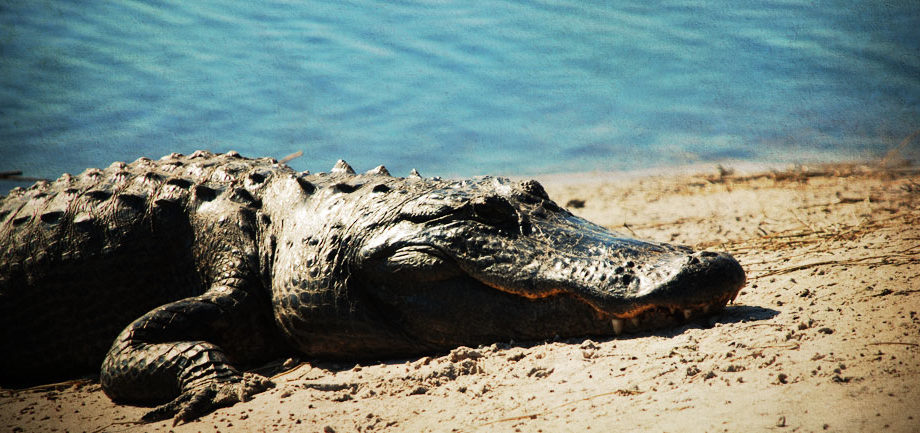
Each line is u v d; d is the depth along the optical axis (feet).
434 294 67.82
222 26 228.84
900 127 150.30
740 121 162.30
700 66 193.26
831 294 65.21
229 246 78.79
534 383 56.54
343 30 226.79
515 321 65.57
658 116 167.32
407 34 223.10
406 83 188.34
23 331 83.25
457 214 68.03
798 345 54.08
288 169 88.33
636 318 61.16
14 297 83.71
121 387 68.90
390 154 152.46
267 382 64.90
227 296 74.74
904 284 64.49
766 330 57.88
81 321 82.58
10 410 70.13
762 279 75.10
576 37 217.56
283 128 163.32
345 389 61.93
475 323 66.90
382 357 71.56
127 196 84.69
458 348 64.95
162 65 198.08
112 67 196.24
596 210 125.49
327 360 73.82
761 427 43.70
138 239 82.28
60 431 62.90
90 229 83.56
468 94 182.39
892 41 200.44
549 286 63.21
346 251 71.20
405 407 56.34
